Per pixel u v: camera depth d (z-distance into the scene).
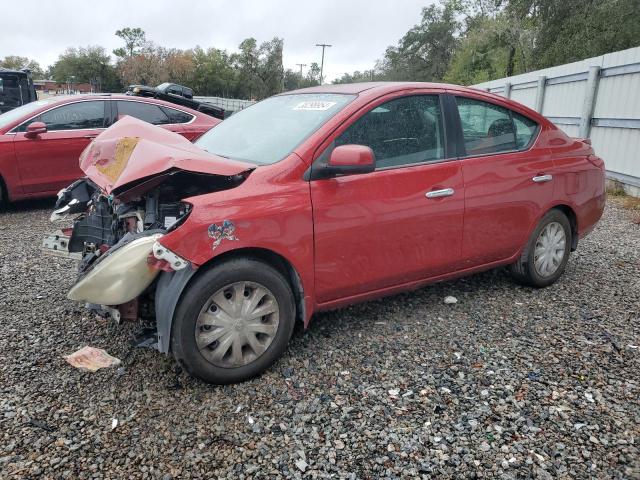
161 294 2.98
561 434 2.71
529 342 3.70
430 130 3.88
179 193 3.51
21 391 3.05
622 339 3.76
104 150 3.59
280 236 3.16
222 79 78.50
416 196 3.68
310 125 3.55
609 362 3.43
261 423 2.80
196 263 2.90
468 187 3.96
